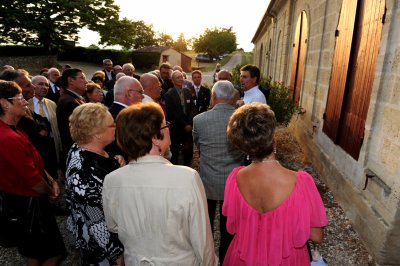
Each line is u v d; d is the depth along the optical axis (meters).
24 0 27.45
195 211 1.33
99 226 1.72
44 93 3.88
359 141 3.40
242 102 3.36
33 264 2.34
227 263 1.64
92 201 1.71
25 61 27.95
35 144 3.25
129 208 1.37
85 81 3.67
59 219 3.63
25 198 2.19
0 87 2.16
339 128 4.08
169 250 1.35
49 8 27.97
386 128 2.88
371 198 3.08
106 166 1.84
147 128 1.37
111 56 37.28
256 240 1.47
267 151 1.43
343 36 4.13
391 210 2.68
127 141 1.38
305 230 1.37
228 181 1.60
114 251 1.73
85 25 30.22
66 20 29.59
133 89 2.87
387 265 2.76
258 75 3.87
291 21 8.66
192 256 1.42
